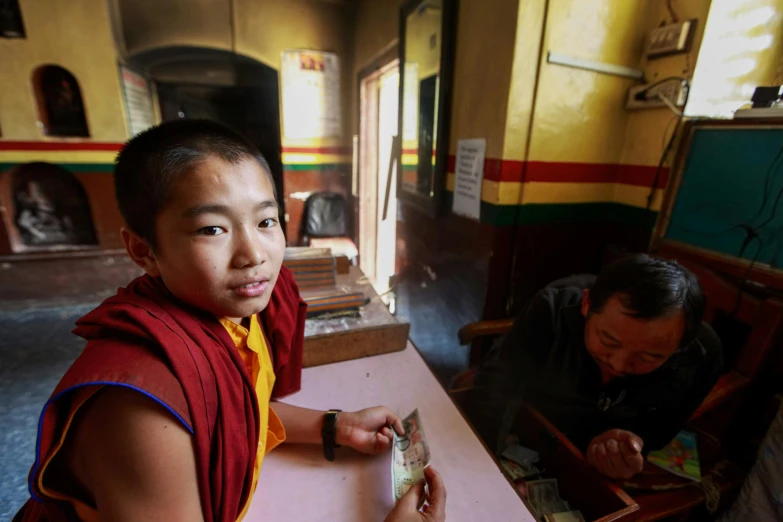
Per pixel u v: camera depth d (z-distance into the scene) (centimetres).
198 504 45
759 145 114
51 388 186
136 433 39
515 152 144
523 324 108
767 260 115
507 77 137
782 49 119
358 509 63
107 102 262
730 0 123
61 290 279
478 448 76
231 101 357
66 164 262
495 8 141
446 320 196
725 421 116
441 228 194
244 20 296
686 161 135
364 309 117
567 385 98
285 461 72
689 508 92
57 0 238
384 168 321
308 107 333
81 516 47
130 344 42
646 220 149
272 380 72
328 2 313
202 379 44
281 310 72
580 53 141
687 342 77
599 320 80
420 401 88
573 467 82
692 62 129
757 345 110
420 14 193
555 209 157
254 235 47
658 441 99
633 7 143
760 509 94
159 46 283
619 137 157
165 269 46
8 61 239
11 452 148
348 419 74
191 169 42
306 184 353
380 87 303
